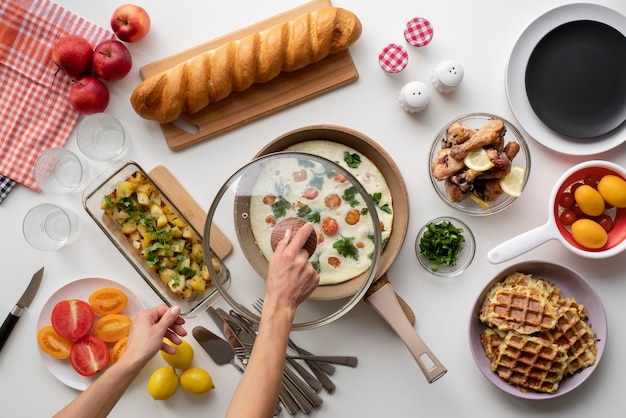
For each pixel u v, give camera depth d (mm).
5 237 1511
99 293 1464
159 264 1413
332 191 1198
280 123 1497
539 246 1530
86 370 1463
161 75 1396
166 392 1448
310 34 1396
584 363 1416
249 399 968
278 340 1008
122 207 1429
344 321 1513
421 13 1494
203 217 1487
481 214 1455
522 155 1458
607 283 1513
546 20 1447
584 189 1396
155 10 1486
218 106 1477
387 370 1513
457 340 1510
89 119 1483
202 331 1477
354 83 1498
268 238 1219
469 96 1505
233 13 1490
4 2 1452
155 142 1503
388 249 1409
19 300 1491
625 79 1439
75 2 1485
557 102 1453
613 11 1426
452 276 1487
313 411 1521
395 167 1384
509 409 1513
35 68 1476
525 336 1398
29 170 1489
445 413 1517
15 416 1521
